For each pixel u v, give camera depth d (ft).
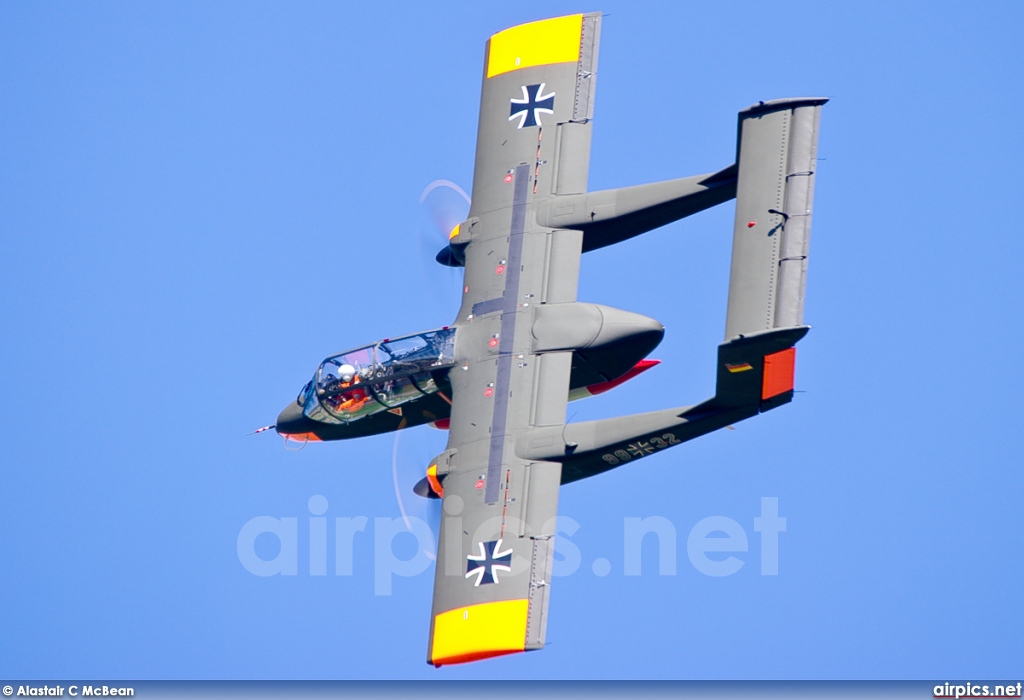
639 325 531.50
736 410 495.82
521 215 558.97
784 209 487.61
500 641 497.87
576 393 559.38
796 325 480.23
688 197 538.47
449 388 547.49
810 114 488.44
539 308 540.11
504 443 522.88
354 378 552.41
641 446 514.68
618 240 554.87
